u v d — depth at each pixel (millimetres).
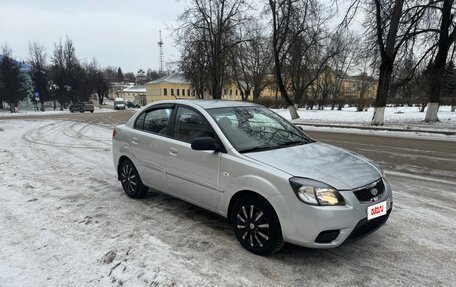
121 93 119000
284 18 23812
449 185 6090
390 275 3049
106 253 3400
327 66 37781
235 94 80625
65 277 2975
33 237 3770
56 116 31484
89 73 78562
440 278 2998
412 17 17938
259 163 3385
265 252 3324
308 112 37656
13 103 47156
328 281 2951
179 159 4184
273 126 4391
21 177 6477
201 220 4285
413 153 9797
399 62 19953
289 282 2932
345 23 19062
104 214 4484
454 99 44719
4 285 2846
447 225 4168
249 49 34312
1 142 11781
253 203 3373
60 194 5371
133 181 5121
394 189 5805
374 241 3732
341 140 13172
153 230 3975
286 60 29672
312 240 3016
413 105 67375
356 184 3158
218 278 2977
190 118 4285
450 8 18109
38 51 52781
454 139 13188
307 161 3461
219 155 3701
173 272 3061
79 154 9109
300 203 3021
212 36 28578
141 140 4836
